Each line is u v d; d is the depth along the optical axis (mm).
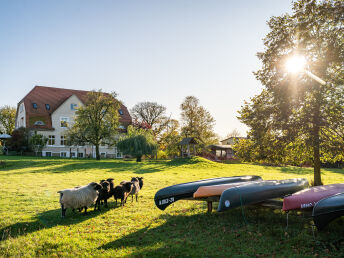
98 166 30328
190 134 55875
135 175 23875
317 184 14711
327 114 12555
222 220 8875
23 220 9164
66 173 24531
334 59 12859
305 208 7871
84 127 39844
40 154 47625
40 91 54500
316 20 13695
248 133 14727
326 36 13492
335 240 6777
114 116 41750
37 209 10883
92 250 6594
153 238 7395
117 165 31844
